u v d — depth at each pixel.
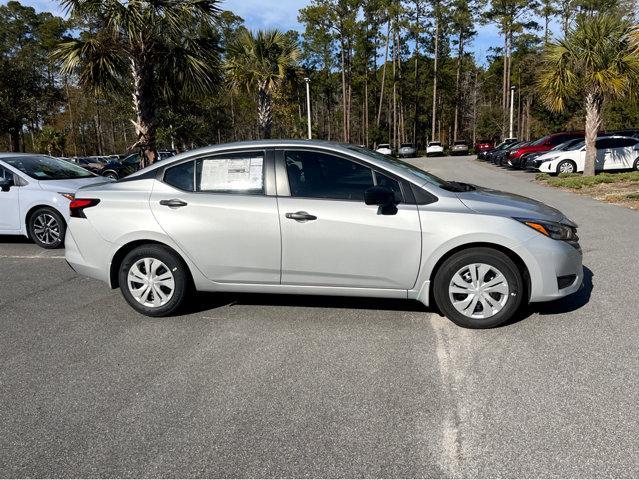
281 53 21.86
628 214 9.29
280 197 4.24
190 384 3.32
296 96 44.88
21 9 53.28
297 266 4.23
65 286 5.72
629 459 2.45
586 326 4.05
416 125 63.38
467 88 59.62
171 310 4.54
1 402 3.15
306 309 4.68
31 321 4.58
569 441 2.60
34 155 8.69
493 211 4.02
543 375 3.29
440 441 2.64
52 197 7.73
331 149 4.26
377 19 52.78
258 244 4.25
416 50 56.78
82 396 3.20
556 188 14.49
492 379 3.27
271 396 3.14
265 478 2.40
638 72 14.56
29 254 7.50
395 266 4.09
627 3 24.66
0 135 38.97
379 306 4.70
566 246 4.02
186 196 4.40
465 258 3.99
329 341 3.95
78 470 2.49
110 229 4.50
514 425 2.76
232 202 4.29
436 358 3.60
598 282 5.16
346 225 4.08
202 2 11.73
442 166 29.83
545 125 39.84
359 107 68.88
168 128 29.89
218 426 2.83
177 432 2.79
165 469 2.48
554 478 2.34
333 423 2.83
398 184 4.14
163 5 11.38
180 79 12.58
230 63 21.45
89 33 11.75
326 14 49.38
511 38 50.25
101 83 12.40
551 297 4.03
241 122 50.62
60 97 42.41
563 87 15.77
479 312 4.10
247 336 4.10
